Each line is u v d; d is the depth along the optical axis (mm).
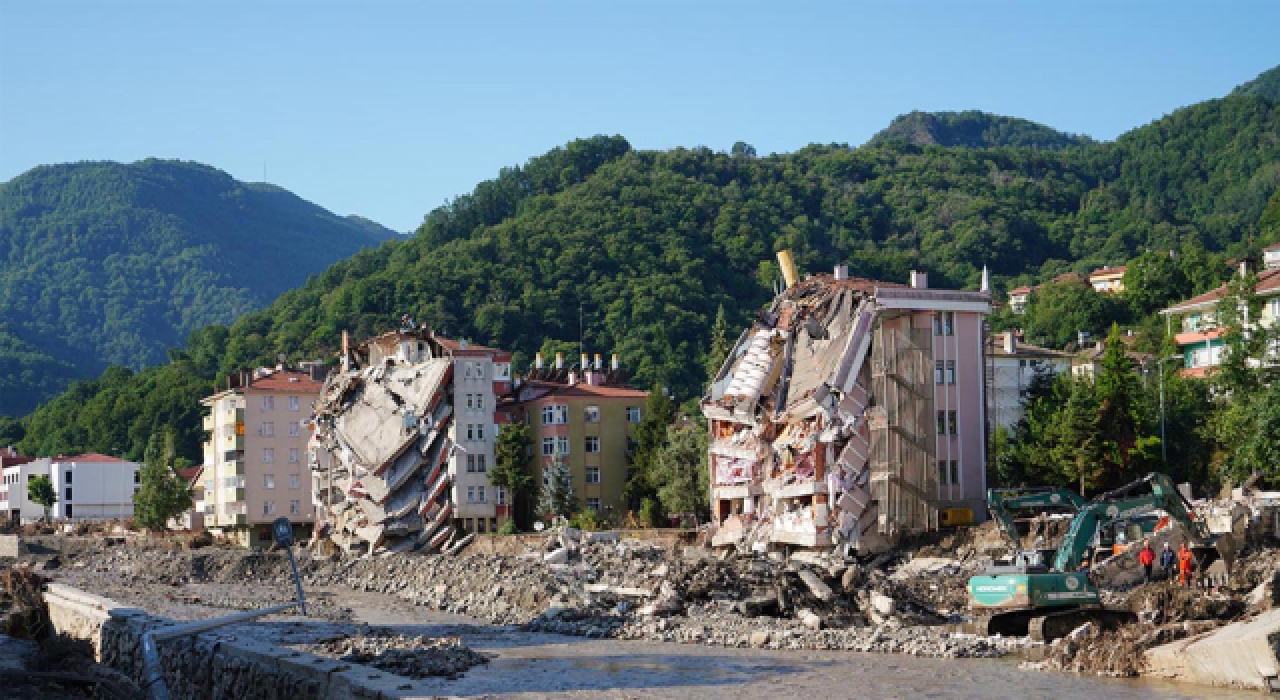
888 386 105750
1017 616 67938
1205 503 91438
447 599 106688
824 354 112688
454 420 149250
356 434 160625
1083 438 108625
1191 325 152500
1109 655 58125
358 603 109812
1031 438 117875
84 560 166375
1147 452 109750
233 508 178875
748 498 115750
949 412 108250
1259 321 115312
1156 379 136750
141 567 151125
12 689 55781
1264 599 63688
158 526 193875
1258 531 81688
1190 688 53000
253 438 179250
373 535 150000
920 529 104188
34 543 180375
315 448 169625
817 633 71375
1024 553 70250
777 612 81500
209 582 139500
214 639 63156
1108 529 87562
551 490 145625
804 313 119312
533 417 157875
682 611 83000
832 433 105812
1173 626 59781
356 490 154625
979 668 60344
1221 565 76875
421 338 159500
